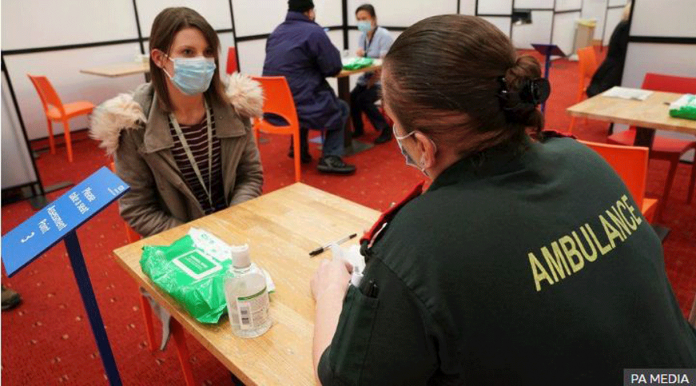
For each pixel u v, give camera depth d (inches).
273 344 32.8
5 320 83.4
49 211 39.6
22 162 134.9
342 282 35.0
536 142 26.3
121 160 59.1
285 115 126.9
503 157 23.8
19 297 87.5
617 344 23.0
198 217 64.4
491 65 22.0
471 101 22.0
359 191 132.1
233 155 65.0
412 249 21.7
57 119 162.9
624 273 24.2
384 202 124.4
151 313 71.9
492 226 21.7
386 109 25.5
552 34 314.5
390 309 21.8
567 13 323.3
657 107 90.0
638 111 87.6
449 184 24.1
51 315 84.4
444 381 23.5
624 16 135.6
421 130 23.7
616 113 86.7
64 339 78.2
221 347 32.7
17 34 177.8
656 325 24.8
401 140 26.1
